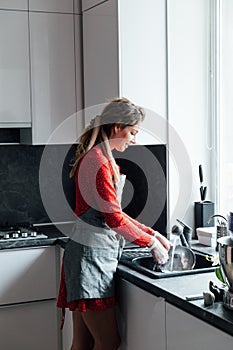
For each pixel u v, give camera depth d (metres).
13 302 3.66
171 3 3.55
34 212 4.25
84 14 3.86
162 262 2.97
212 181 3.73
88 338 3.22
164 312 2.66
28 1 3.79
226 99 3.60
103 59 3.63
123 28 3.46
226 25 3.57
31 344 3.74
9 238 3.70
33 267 3.68
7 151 4.16
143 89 3.53
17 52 3.79
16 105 3.80
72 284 3.00
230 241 2.38
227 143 3.61
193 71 3.63
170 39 3.56
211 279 2.79
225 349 2.25
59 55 3.88
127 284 2.99
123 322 3.06
